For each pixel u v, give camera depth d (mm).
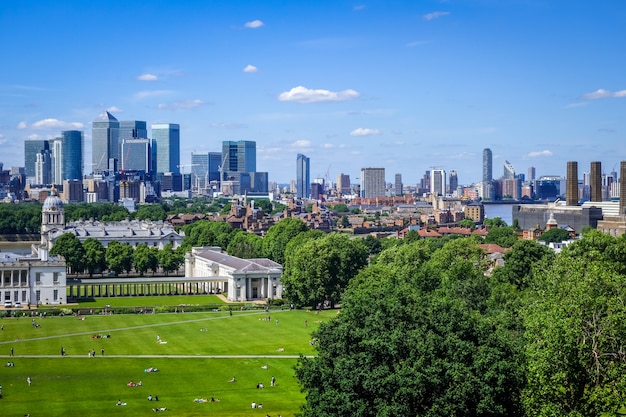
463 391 144500
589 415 146250
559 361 148500
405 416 144500
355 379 150500
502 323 198750
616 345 155875
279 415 192000
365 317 170250
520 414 151000
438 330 159625
